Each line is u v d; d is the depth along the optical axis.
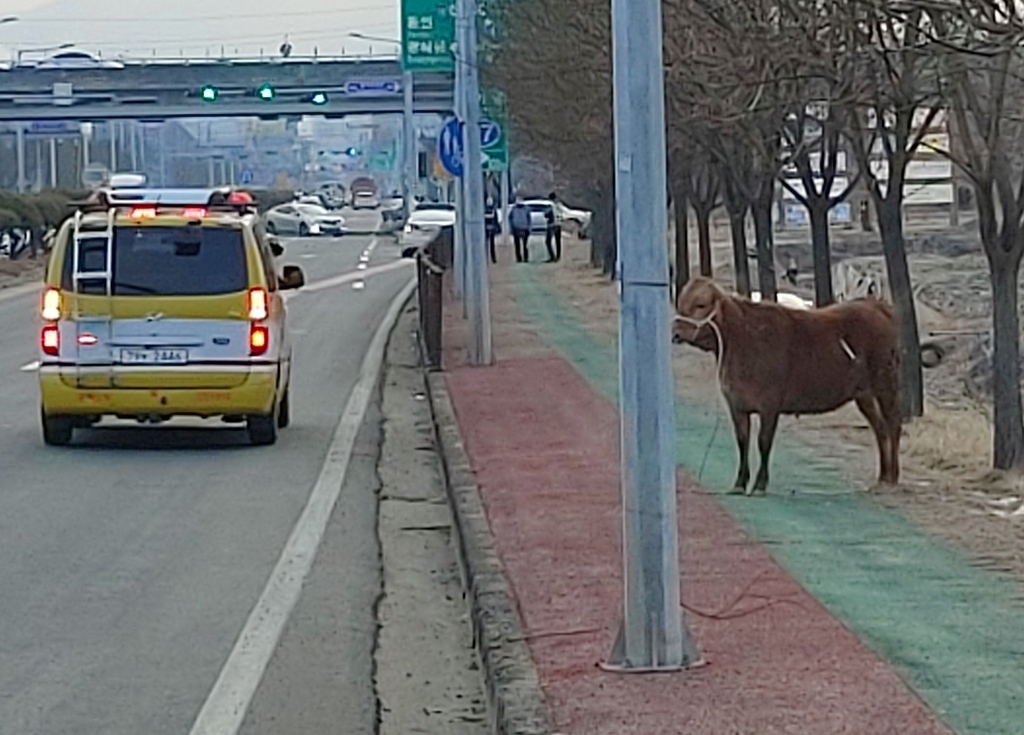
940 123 22.59
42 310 17.61
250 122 134.00
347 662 9.55
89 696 8.82
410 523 13.96
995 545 11.15
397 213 84.88
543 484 14.20
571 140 31.50
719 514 12.41
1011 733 7.02
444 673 9.36
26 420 20.28
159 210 17.70
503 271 50.38
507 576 10.55
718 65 18.02
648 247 7.93
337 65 73.12
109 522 13.80
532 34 28.22
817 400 13.26
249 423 18.03
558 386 21.78
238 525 13.72
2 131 92.38
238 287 17.62
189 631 10.24
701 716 7.36
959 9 11.56
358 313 37.34
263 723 8.34
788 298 25.94
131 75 74.31
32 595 11.18
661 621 8.16
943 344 24.77
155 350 17.52
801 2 16.23
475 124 25.44
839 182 41.94
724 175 28.02
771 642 8.62
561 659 8.48
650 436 8.08
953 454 15.21
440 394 21.19
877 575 10.25
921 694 7.62
